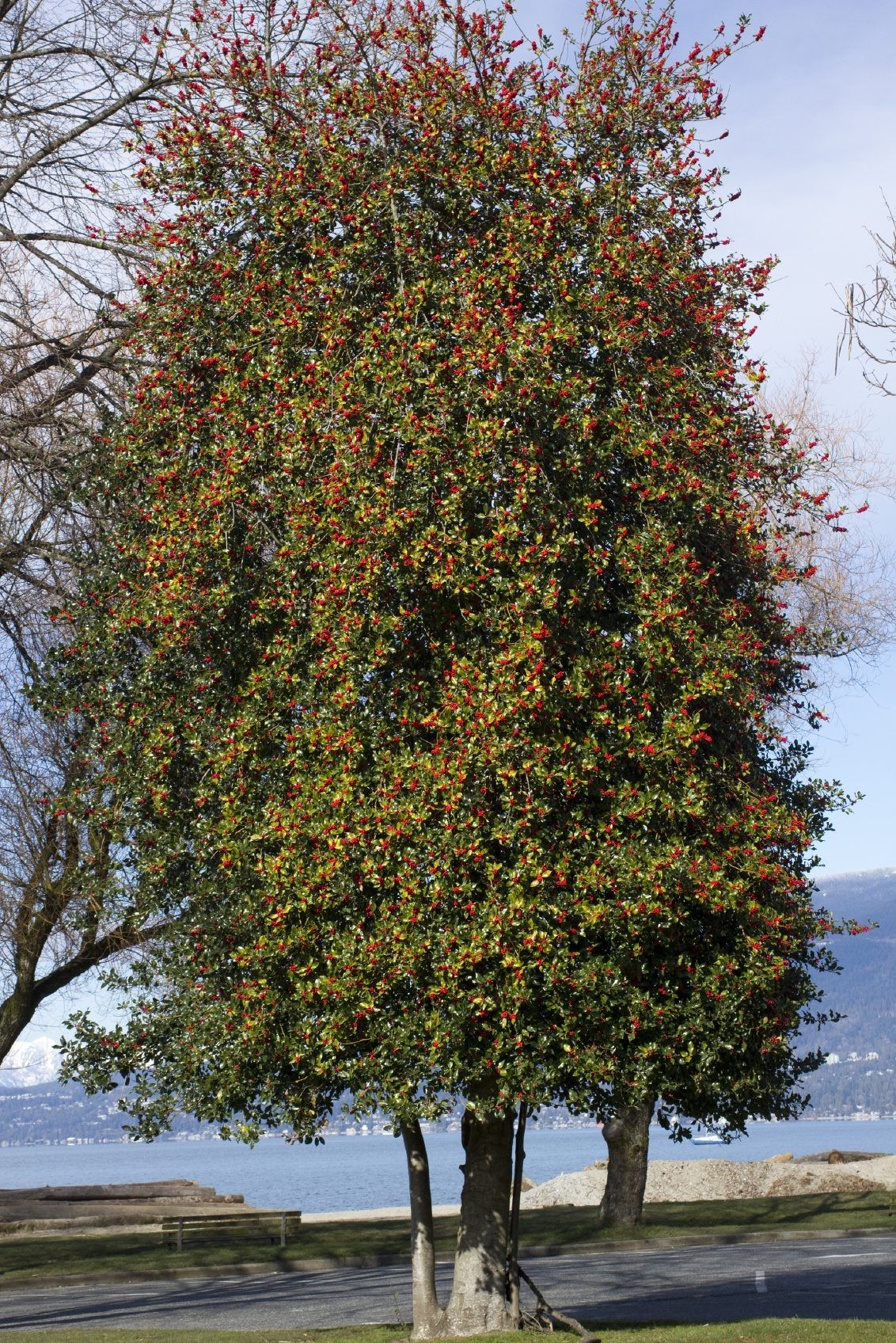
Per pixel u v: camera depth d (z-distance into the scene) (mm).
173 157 11805
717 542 10602
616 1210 23219
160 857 11070
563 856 9141
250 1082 10320
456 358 9875
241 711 10391
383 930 9266
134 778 11195
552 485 9758
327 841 9422
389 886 9336
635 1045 9500
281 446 10461
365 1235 22906
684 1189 30406
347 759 9586
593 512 9797
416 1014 9273
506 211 10812
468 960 8906
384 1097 9547
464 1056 9320
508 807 9148
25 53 16172
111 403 15836
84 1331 13219
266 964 9914
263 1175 127250
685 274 10789
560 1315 11195
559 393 9812
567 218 10805
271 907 9828
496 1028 9188
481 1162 11500
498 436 9562
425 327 10352
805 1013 10789
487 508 9727
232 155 11680
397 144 11352
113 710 11492
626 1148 23453
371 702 9727
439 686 9656
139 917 11570
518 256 10383
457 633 9773
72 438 15266
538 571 9406
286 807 9883
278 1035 9797
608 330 10312
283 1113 10281
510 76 11445
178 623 10602
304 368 10594
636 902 9031
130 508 12227
